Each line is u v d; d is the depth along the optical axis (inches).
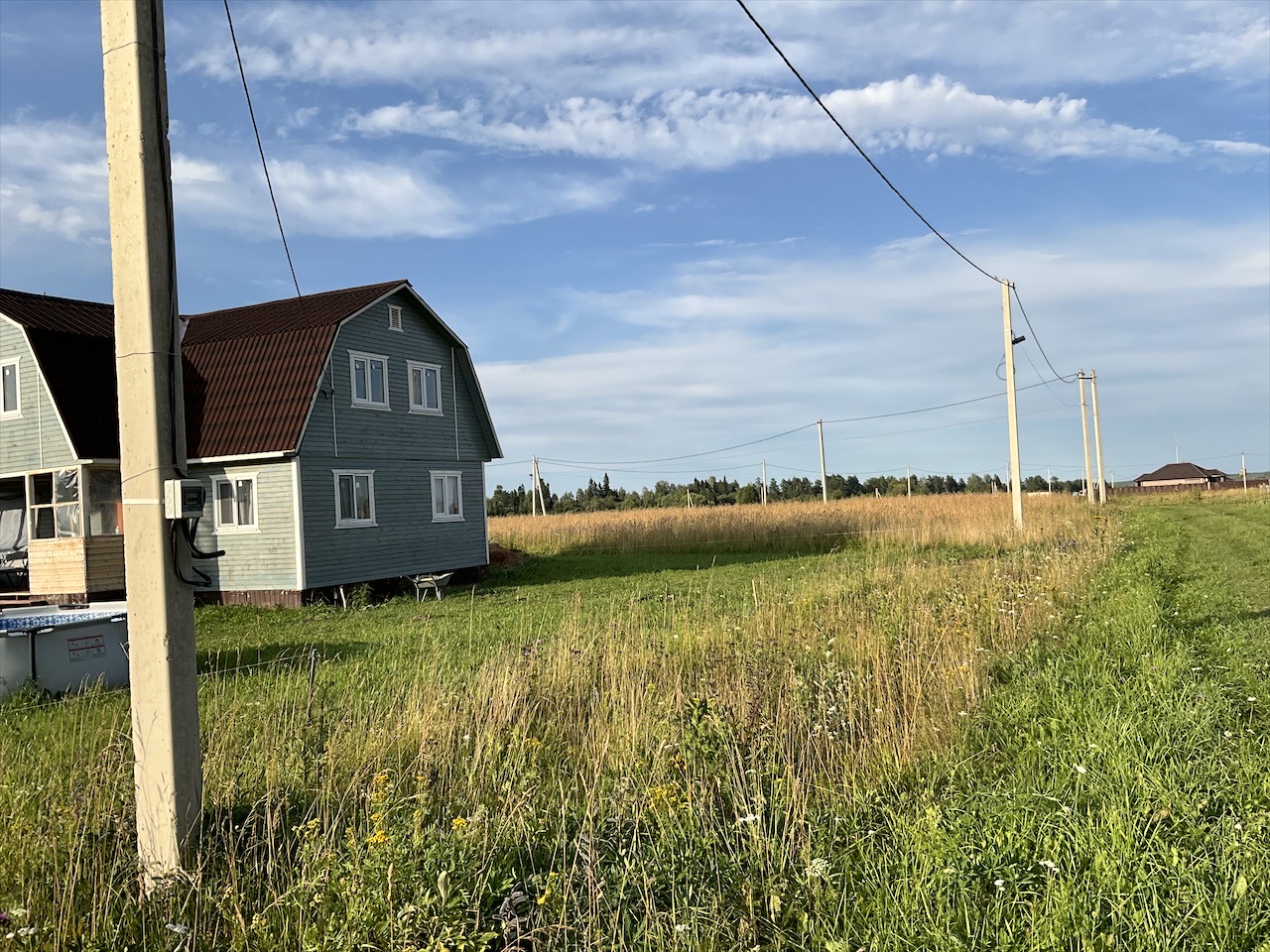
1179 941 158.4
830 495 3560.5
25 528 965.8
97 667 465.4
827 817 223.9
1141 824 200.1
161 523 197.9
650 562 1245.7
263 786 243.0
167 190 202.7
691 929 165.9
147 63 200.2
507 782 243.6
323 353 897.5
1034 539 1182.9
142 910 179.9
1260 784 219.8
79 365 887.7
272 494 888.3
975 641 398.6
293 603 875.4
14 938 164.2
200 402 924.6
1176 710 285.9
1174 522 1487.5
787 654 389.7
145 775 199.2
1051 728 275.9
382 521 986.7
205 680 426.9
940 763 258.7
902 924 166.7
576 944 166.9
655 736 280.5
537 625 613.0
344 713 316.2
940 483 4333.2
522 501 3415.4
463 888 176.7
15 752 306.2
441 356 1101.7
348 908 162.9
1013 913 170.4
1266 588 627.5
